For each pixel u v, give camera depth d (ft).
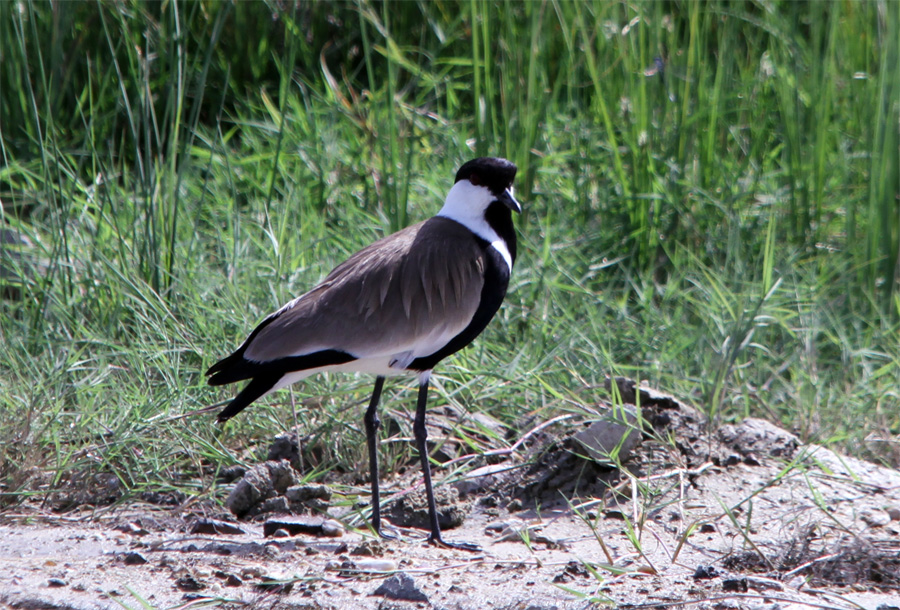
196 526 26.35
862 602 21.80
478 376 33.22
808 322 37.17
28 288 36.99
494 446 31.42
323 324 26.18
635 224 42.29
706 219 42.22
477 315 28.14
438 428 32.55
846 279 39.93
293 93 50.83
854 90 45.34
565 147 45.65
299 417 32.07
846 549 24.73
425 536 27.07
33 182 44.78
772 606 21.07
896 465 31.65
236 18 50.93
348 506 28.45
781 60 46.44
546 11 46.39
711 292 37.70
